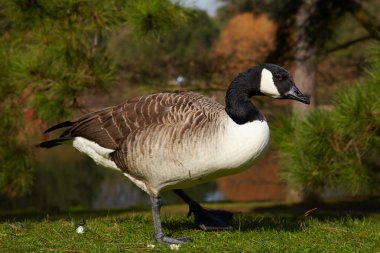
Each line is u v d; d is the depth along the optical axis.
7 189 9.45
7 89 8.53
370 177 7.60
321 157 7.64
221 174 5.67
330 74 15.59
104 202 18.20
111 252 5.37
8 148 8.87
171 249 5.54
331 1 13.62
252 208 13.42
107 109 5.96
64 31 8.27
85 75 8.22
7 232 6.37
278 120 8.29
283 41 14.32
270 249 5.54
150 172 5.56
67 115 8.45
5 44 8.61
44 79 8.26
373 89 7.31
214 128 5.40
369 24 13.61
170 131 5.40
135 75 14.03
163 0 8.09
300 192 8.18
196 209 6.53
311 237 6.19
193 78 13.65
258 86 5.75
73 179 21.28
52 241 5.95
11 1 8.09
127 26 8.41
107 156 5.87
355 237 6.23
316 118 7.68
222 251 5.43
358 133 7.27
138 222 7.07
